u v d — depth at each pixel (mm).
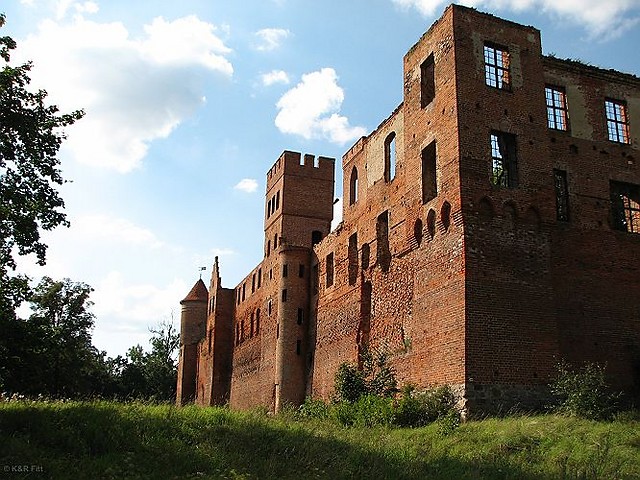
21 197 20734
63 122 21750
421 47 30219
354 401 27859
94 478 13273
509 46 28141
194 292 83938
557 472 15320
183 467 14445
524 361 24094
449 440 19500
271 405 49656
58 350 21703
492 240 25172
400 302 31734
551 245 26422
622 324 26922
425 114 29000
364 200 38344
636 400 25922
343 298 39906
